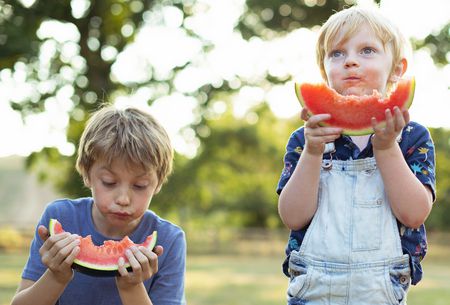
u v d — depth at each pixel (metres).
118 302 3.57
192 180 33.88
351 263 3.24
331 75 3.46
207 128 21.14
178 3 19.50
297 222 3.38
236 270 23.83
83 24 17.86
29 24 16.73
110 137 3.32
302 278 3.32
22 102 17.58
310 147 3.25
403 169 3.20
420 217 3.24
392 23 3.51
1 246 34.41
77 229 3.66
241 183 44.47
